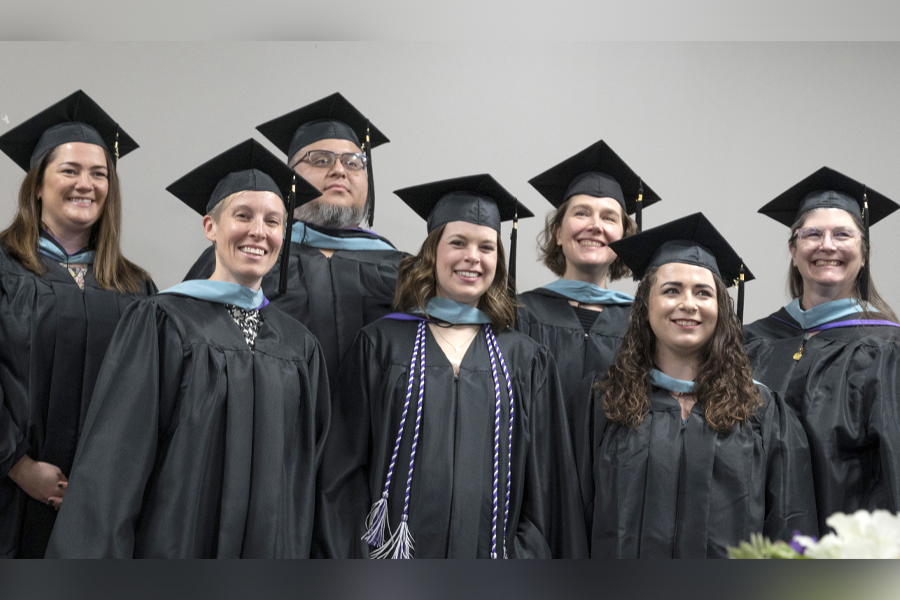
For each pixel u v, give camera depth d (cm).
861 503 336
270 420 300
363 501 321
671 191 546
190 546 281
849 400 347
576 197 405
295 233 400
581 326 387
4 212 475
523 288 530
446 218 349
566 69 561
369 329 349
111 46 517
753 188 548
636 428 321
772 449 322
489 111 551
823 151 552
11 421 316
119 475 278
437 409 323
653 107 557
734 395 318
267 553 289
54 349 330
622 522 311
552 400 344
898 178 548
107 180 354
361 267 397
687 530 304
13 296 328
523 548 318
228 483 288
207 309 308
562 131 552
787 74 560
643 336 337
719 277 335
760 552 162
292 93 535
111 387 290
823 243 372
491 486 320
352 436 331
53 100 508
